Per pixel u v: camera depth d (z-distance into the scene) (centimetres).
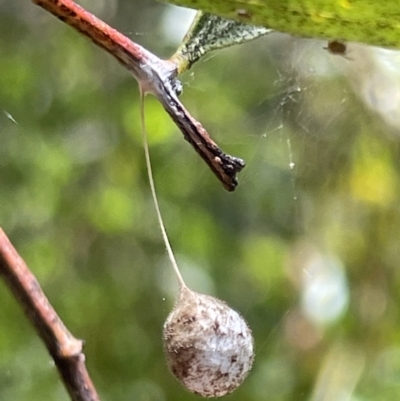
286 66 25
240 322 13
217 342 13
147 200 26
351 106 23
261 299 27
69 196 26
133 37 25
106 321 26
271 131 26
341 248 23
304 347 24
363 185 23
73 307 26
